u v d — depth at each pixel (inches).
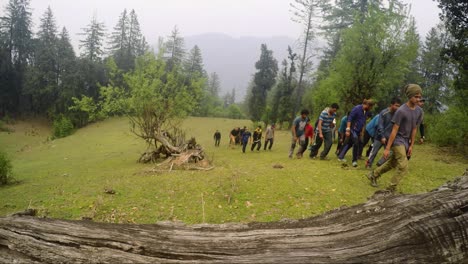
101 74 2090.3
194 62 2373.3
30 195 329.1
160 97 722.8
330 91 711.7
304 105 1267.2
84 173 502.9
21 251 52.2
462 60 442.9
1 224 58.1
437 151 416.8
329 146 375.6
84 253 53.3
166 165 470.9
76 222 62.7
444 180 269.6
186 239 62.4
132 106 708.0
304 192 256.5
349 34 601.9
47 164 698.8
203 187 294.8
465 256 54.0
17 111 2071.9
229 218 219.0
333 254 54.8
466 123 413.7
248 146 779.4
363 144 349.4
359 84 587.2
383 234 58.1
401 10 603.2
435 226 55.6
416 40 581.6
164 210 241.4
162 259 54.4
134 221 221.5
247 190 273.6
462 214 57.5
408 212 61.0
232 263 52.4
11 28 2082.9
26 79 1990.7
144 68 792.9
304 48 1384.1
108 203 262.2
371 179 253.6
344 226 64.9
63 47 1983.3
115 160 691.4
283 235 64.2
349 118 319.3
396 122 190.7
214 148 794.8
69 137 1342.3
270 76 2027.6
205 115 2362.2
